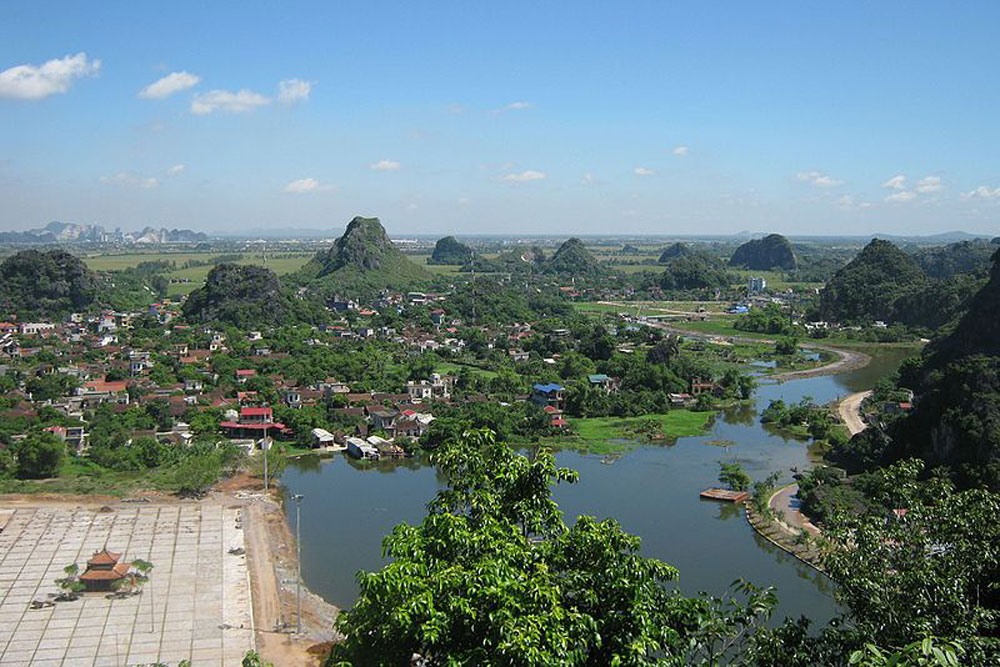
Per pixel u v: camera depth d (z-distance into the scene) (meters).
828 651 20.41
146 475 97.75
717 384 152.62
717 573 69.75
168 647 57.16
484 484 25.52
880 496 25.58
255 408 122.44
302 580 69.44
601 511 86.31
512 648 18.30
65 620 60.50
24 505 86.62
